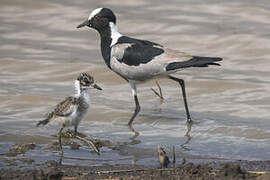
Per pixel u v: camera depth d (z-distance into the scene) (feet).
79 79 38.81
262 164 36.24
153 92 53.67
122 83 56.03
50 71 58.18
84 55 62.03
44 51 62.80
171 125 45.78
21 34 67.36
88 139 41.39
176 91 53.93
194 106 50.19
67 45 64.85
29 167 35.65
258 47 62.18
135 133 43.91
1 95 51.06
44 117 47.03
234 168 32.91
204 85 54.39
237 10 71.00
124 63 47.70
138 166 36.09
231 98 51.49
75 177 33.37
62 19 70.79
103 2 74.69
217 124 45.44
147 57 46.73
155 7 72.95
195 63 45.50
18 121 45.96
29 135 42.57
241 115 47.57
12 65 59.31
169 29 67.10
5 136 42.27
